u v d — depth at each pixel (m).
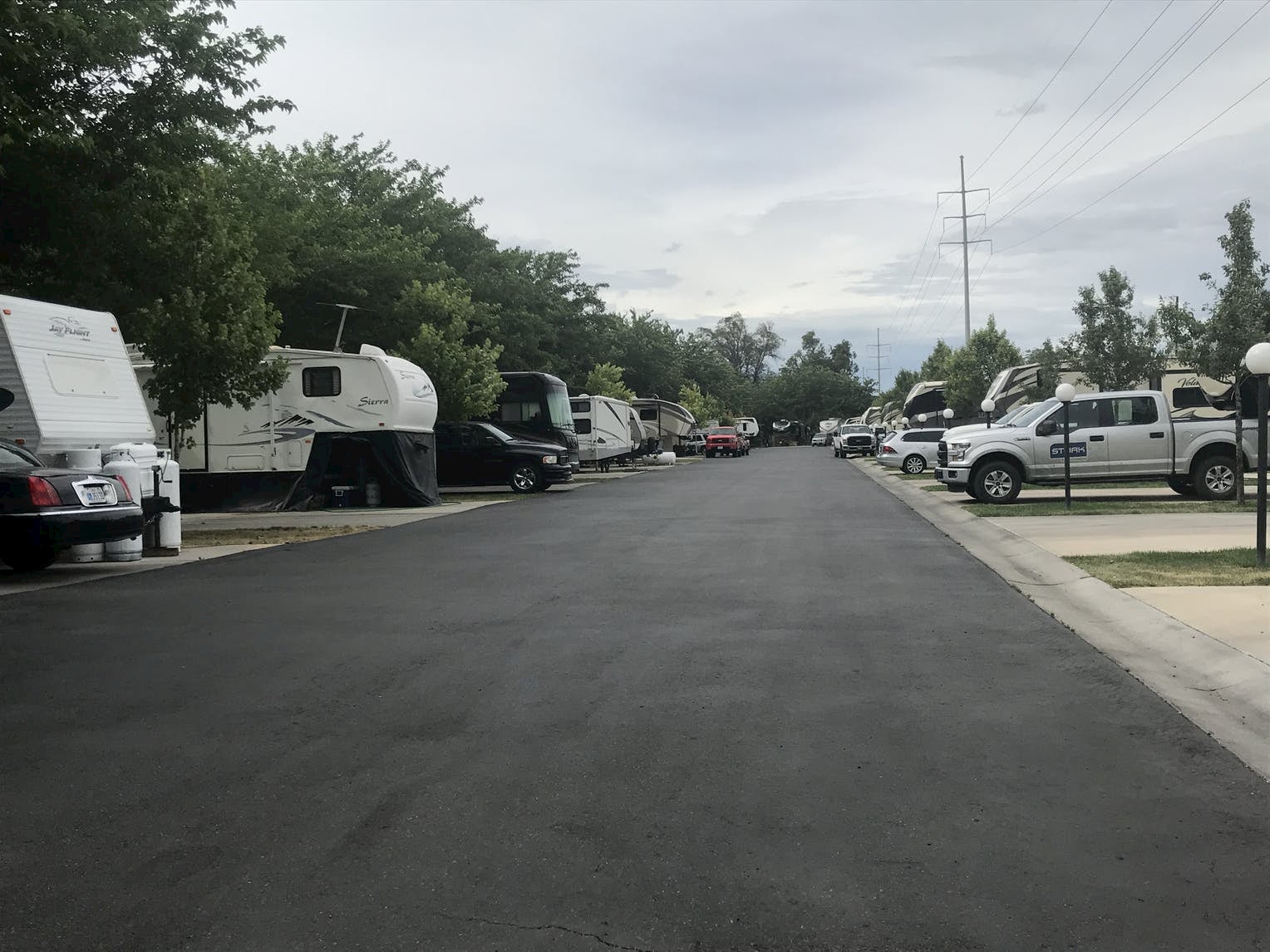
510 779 4.90
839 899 3.64
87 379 14.25
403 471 23.44
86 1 15.52
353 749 5.37
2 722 5.91
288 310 31.33
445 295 31.84
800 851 4.05
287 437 23.02
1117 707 6.08
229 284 18.44
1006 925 3.44
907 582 10.91
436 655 7.57
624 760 5.16
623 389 53.59
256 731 5.71
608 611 9.27
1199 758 5.15
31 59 13.88
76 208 16.09
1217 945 3.30
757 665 7.14
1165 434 20.00
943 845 4.10
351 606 9.73
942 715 5.91
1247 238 20.16
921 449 35.91
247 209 26.14
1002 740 5.45
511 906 3.59
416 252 33.97
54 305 14.05
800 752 5.27
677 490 28.02
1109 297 29.77
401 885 3.77
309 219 30.81
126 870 3.92
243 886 3.76
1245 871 3.85
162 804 4.61
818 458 61.09
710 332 160.12
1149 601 8.91
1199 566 10.84
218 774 5.01
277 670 7.14
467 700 6.31
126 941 3.37
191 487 23.12
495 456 29.03
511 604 9.73
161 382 18.69
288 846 4.13
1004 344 44.53
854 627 8.45
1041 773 4.95
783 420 134.62
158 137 16.75
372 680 6.84
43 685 6.74
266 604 9.88
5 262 16.83
